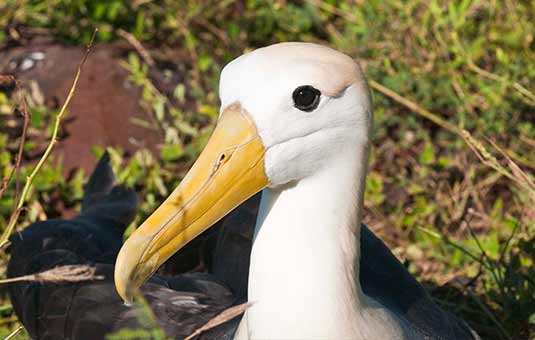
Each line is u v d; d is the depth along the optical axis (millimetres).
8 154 11117
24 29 12875
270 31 13219
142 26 12906
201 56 12461
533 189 8984
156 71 12414
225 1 13164
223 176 6750
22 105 8289
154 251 6762
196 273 8977
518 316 9141
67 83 12062
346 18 12906
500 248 10078
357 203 7020
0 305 9766
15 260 9117
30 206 10617
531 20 12062
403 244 10617
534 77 11234
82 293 8547
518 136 11336
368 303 7246
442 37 11875
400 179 11250
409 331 7668
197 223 6805
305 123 6758
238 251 8758
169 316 8188
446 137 11602
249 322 7035
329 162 6895
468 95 11516
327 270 6898
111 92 11977
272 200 6969
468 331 8664
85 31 12812
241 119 6730
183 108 12086
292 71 6664
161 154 11305
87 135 11633
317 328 6887
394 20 12086
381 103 11820
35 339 8828
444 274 10141
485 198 11117
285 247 6895
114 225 9508
